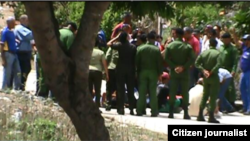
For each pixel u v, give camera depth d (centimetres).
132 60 2356
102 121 1152
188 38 2330
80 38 1080
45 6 995
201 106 2278
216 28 2817
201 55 2264
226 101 2614
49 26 1022
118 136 1759
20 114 1750
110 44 2386
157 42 2762
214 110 2267
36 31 1025
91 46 1086
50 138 1655
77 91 1105
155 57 2345
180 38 2314
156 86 2358
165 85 2561
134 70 2362
